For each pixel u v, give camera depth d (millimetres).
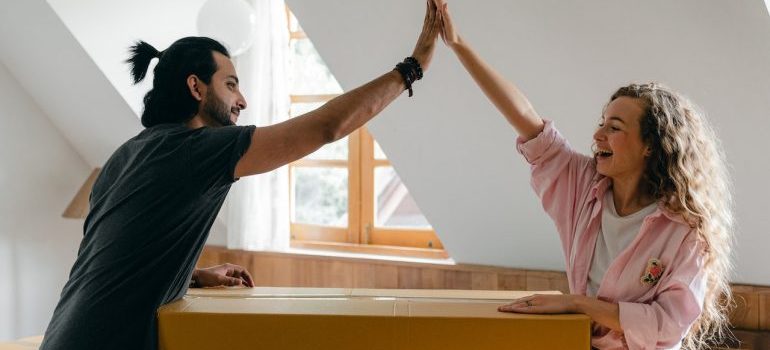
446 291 1475
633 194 1368
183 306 1259
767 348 2748
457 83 2637
